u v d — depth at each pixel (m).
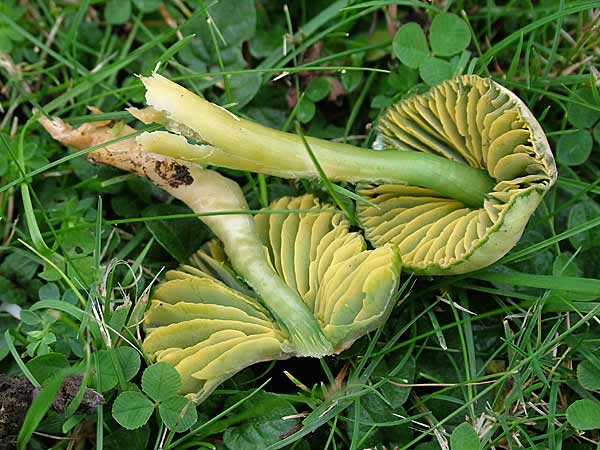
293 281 0.24
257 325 0.23
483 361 0.24
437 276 0.24
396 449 0.23
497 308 0.25
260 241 0.24
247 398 0.23
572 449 0.23
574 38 0.27
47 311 0.24
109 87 0.27
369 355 0.24
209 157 0.23
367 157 0.23
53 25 0.28
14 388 0.22
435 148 0.24
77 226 0.25
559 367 0.24
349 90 0.27
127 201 0.26
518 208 0.22
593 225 0.24
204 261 0.25
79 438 0.24
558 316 0.24
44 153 0.26
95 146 0.24
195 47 0.27
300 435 0.23
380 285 0.22
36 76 0.28
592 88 0.25
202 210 0.24
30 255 0.25
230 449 0.23
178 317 0.23
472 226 0.23
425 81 0.26
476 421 0.23
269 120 0.27
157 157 0.24
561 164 0.26
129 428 0.22
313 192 0.26
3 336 0.25
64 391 0.22
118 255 0.25
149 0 0.28
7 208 0.26
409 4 0.26
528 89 0.26
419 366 0.24
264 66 0.27
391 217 0.24
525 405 0.23
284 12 0.28
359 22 0.28
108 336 0.23
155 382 0.22
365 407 0.24
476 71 0.26
